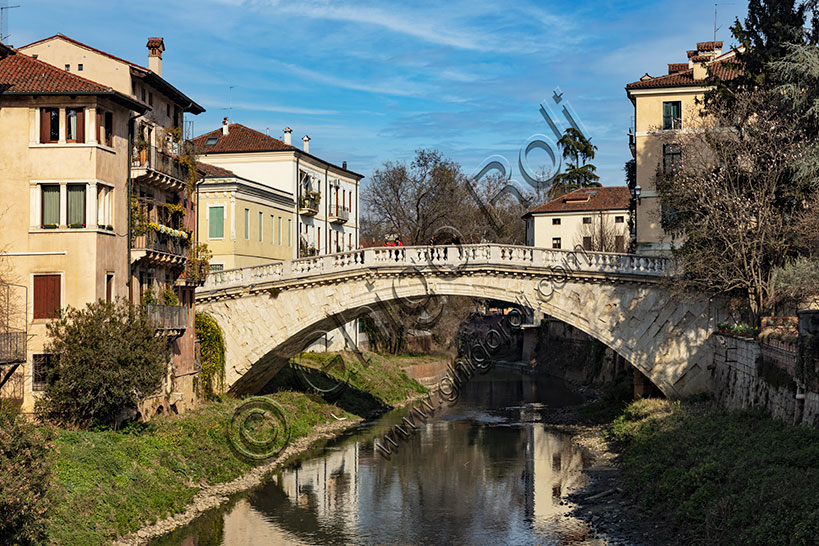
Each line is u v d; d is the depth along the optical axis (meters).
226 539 31.20
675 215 47.34
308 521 33.94
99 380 32.97
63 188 34.50
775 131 41.31
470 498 37.53
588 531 31.73
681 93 53.69
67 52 38.72
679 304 46.53
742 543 25.14
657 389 51.22
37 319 34.44
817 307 39.59
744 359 39.94
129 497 30.73
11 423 24.23
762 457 29.34
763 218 40.50
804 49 40.50
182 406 43.53
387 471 43.00
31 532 23.52
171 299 42.38
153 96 41.34
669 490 32.41
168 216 42.69
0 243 34.50
